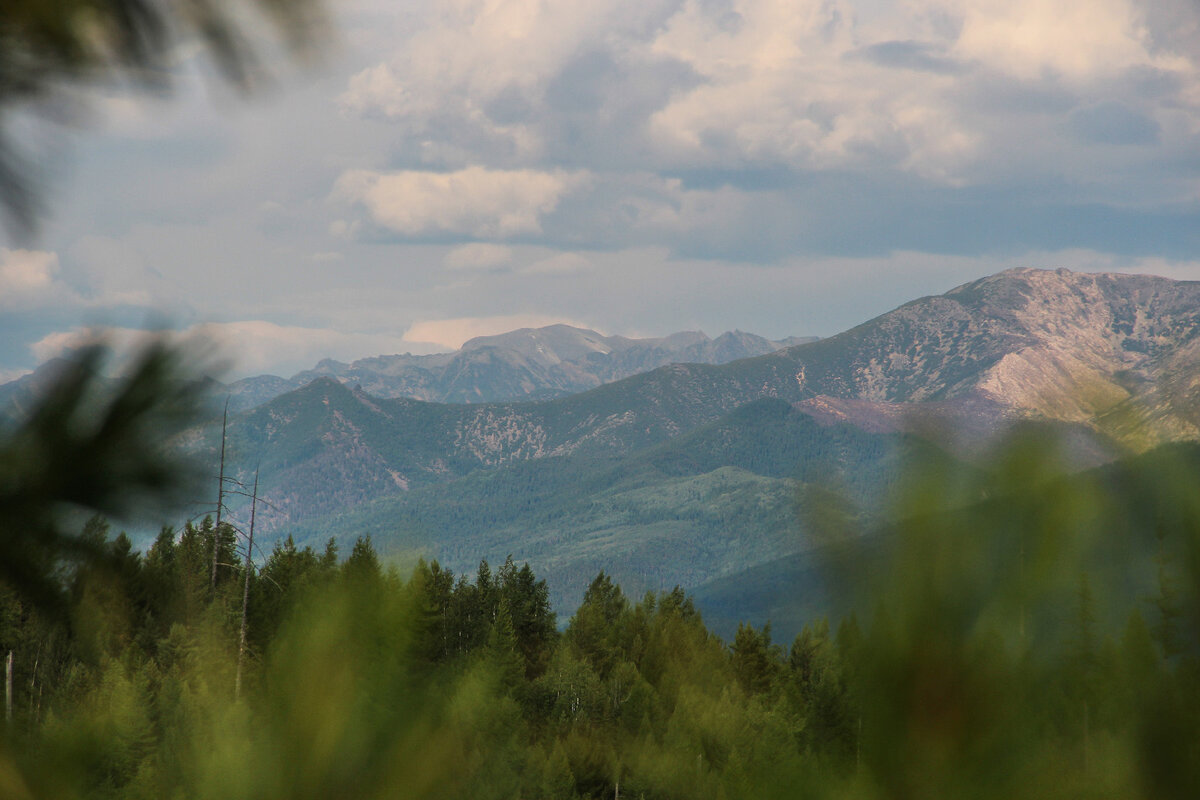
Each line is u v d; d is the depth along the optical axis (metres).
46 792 2.79
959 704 2.54
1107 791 2.40
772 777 2.71
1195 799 2.35
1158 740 2.37
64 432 2.06
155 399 2.14
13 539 2.07
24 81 2.02
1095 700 2.43
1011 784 2.46
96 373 2.15
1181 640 2.33
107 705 2.94
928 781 2.55
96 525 2.15
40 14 1.96
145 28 2.01
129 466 2.09
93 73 2.04
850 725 2.63
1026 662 2.48
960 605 2.52
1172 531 2.29
